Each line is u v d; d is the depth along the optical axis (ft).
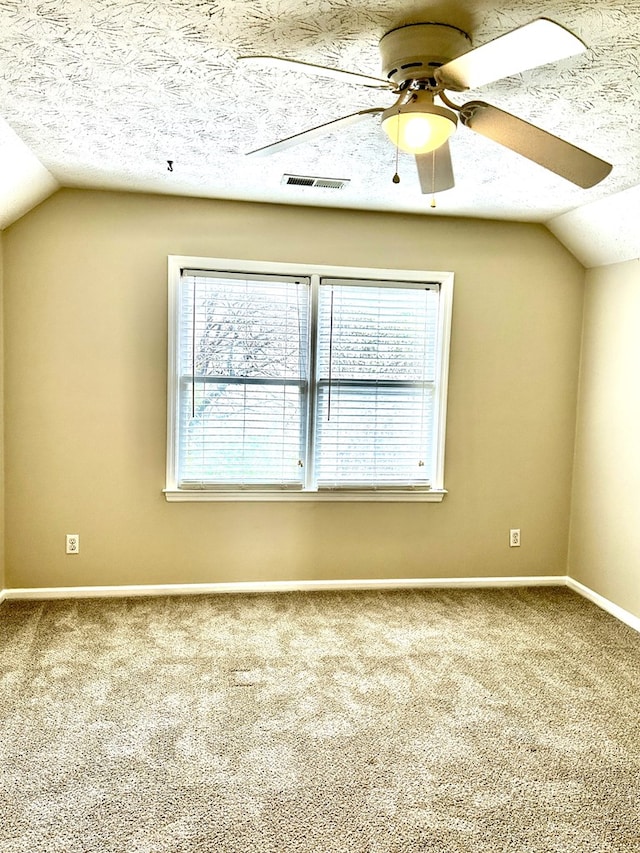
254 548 12.58
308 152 9.12
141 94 7.21
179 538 12.28
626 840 6.10
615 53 5.98
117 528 12.06
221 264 11.96
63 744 7.39
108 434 11.87
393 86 5.87
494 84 6.70
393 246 12.50
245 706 8.35
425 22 5.53
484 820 6.32
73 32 5.77
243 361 12.31
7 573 11.76
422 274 12.62
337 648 10.19
